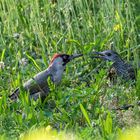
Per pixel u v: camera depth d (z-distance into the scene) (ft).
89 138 36.76
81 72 48.01
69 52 49.98
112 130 38.60
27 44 52.60
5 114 41.81
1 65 49.21
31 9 52.44
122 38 50.93
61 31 52.01
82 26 52.85
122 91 44.65
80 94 42.88
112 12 51.21
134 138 27.73
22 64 49.47
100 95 43.73
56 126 40.24
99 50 50.34
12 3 53.67
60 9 52.31
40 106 43.47
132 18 50.08
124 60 50.03
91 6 54.29
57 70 45.73
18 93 44.88
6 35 53.93
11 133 39.29
